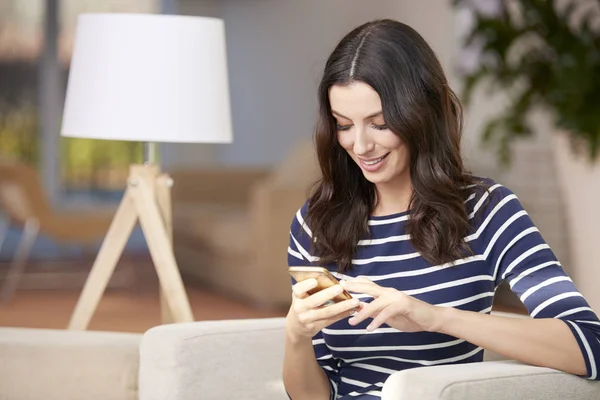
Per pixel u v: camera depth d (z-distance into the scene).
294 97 10.40
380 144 1.90
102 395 2.30
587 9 5.38
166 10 10.15
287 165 6.66
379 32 1.89
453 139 1.95
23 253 7.20
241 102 10.43
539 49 5.31
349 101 1.87
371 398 1.97
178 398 2.13
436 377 1.64
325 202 2.08
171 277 2.93
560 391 1.71
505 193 1.99
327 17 10.11
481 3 7.04
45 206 6.68
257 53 10.39
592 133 4.90
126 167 9.93
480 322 1.76
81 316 3.00
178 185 8.16
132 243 10.18
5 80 9.62
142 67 2.74
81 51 2.79
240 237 6.49
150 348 2.16
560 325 1.75
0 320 6.01
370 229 2.04
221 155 10.39
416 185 1.95
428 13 8.30
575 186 5.09
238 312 6.27
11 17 9.62
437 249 1.93
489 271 1.96
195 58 2.78
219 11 10.33
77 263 9.08
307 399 2.04
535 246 1.91
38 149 9.70
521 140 6.62
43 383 2.31
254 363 2.21
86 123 2.75
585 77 4.97
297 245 2.16
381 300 1.74
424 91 1.89
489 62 5.58
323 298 1.75
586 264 5.12
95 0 9.84
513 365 1.75
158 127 2.73
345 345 2.02
